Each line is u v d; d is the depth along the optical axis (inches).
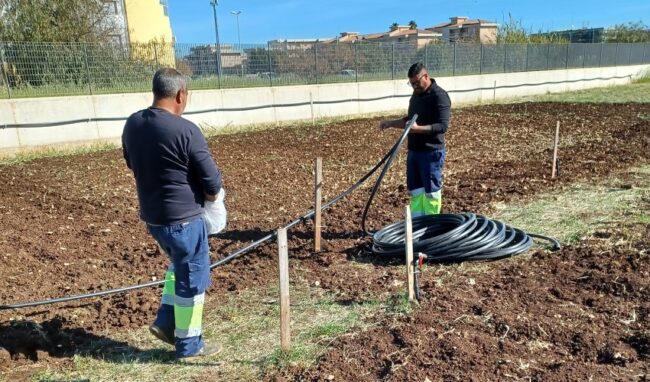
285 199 308.7
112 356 141.9
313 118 692.7
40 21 681.0
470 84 938.1
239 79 668.7
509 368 125.6
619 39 1681.8
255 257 212.4
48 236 245.8
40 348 143.9
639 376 120.5
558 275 179.0
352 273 191.8
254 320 158.6
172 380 129.7
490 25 2568.9
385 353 134.7
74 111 511.2
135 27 1127.0
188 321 134.7
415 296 165.5
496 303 159.0
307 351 138.8
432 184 225.1
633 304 155.3
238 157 446.0
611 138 474.9
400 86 812.0
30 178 373.1
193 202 127.6
